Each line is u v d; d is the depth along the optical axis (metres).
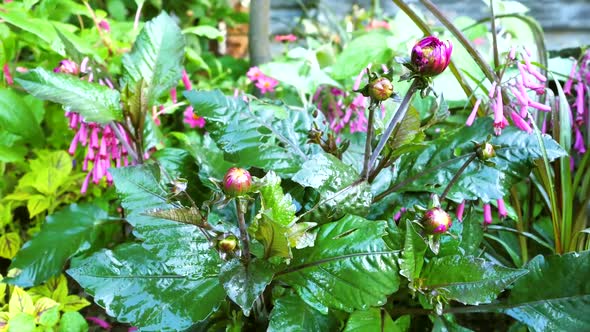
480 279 0.35
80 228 0.46
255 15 0.78
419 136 0.36
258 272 0.32
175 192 0.30
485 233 0.47
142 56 0.47
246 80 0.81
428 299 0.36
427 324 0.43
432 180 0.40
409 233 0.33
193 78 0.88
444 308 0.39
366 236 0.34
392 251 0.33
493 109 0.42
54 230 0.46
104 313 0.54
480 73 0.55
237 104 0.41
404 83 0.52
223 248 0.30
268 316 0.37
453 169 0.40
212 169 0.45
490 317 0.53
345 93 0.66
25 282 0.43
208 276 0.35
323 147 0.39
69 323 0.45
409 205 0.41
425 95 0.31
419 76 0.31
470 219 0.40
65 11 0.65
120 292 0.35
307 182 0.35
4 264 0.60
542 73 0.49
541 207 0.56
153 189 0.37
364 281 0.33
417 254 0.34
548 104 0.47
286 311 0.35
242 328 0.38
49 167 0.57
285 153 0.40
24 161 0.66
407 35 0.65
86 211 0.47
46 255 0.44
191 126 0.68
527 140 0.39
